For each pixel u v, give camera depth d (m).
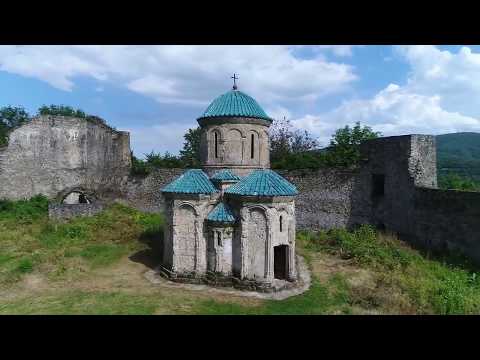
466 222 23.61
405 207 27.28
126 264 22.47
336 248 26.20
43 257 22.11
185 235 19.64
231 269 19.02
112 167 39.25
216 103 21.56
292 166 32.66
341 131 40.22
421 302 16.69
